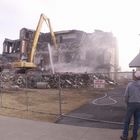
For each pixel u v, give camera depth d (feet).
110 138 24.06
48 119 36.19
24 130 26.78
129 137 23.48
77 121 33.65
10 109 44.47
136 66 32.65
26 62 127.24
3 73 118.93
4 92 80.74
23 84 109.29
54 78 114.32
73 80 115.75
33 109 47.78
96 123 32.12
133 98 22.18
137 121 22.30
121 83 105.09
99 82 55.67
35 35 138.62
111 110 43.24
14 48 239.50
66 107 51.21
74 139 23.70
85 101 60.80
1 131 26.27
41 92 85.25
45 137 24.25
